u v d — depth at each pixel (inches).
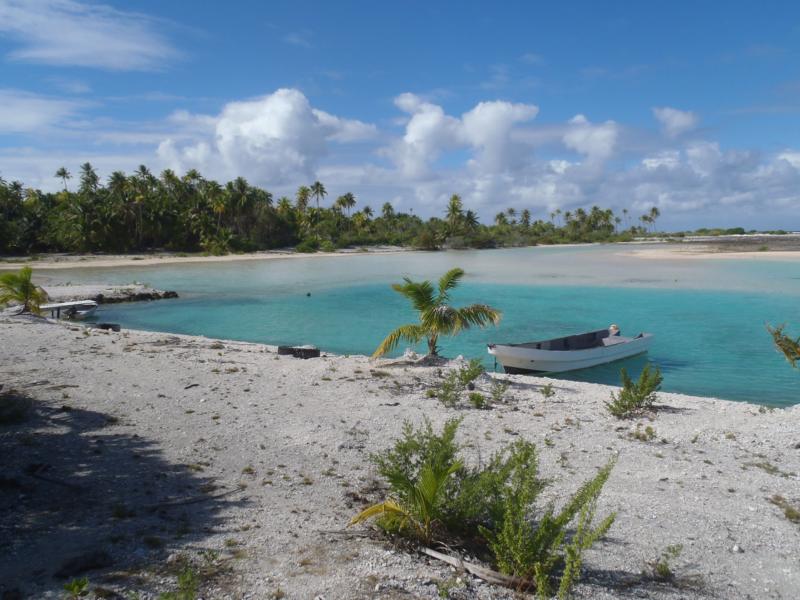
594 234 6378.0
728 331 1087.6
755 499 289.6
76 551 199.3
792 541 243.6
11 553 196.1
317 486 279.9
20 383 451.5
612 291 1694.1
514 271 2405.3
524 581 189.3
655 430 413.1
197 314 1323.8
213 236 3831.2
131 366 542.0
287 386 494.3
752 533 250.1
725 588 203.2
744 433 408.8
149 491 261.7
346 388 496.4
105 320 1237.7
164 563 193.2
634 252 3708.2
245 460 312.2
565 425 416.8
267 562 197.9
